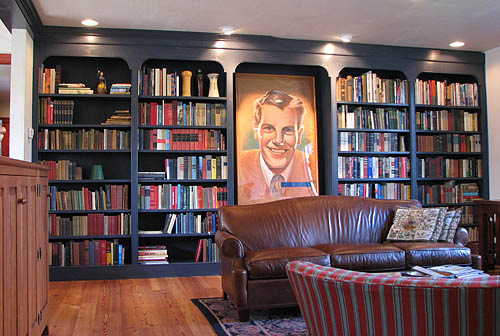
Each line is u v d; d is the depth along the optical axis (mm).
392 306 1419
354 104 6176
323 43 5930
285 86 6207
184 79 5715
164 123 5602
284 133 6121
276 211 4520
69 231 5305
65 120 5379
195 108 5672
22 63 4879
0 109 10094
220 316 3752
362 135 6117
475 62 6465
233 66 5691
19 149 4855
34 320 2756
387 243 4457
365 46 6062
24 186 2508
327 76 6059
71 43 5332
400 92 6238
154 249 5500
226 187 5734
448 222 4516
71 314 3842
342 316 1523
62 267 5234
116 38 5426
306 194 6094
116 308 4031
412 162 6215
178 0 4531
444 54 6340
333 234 4562
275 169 6047
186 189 5594
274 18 5074
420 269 3213
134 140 5441
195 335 3289
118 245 5391
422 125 6328
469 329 1375
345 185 6031
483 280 1360
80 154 5676
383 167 6145
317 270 1568
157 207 5516
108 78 5793
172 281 5195
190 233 5566
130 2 4570
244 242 4301
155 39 5500
